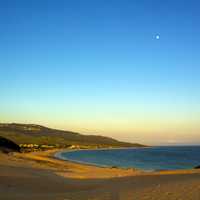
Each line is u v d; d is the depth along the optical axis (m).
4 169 26.80
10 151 71.62
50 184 21.48
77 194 16.59
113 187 19.55
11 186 18.81
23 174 25.52
